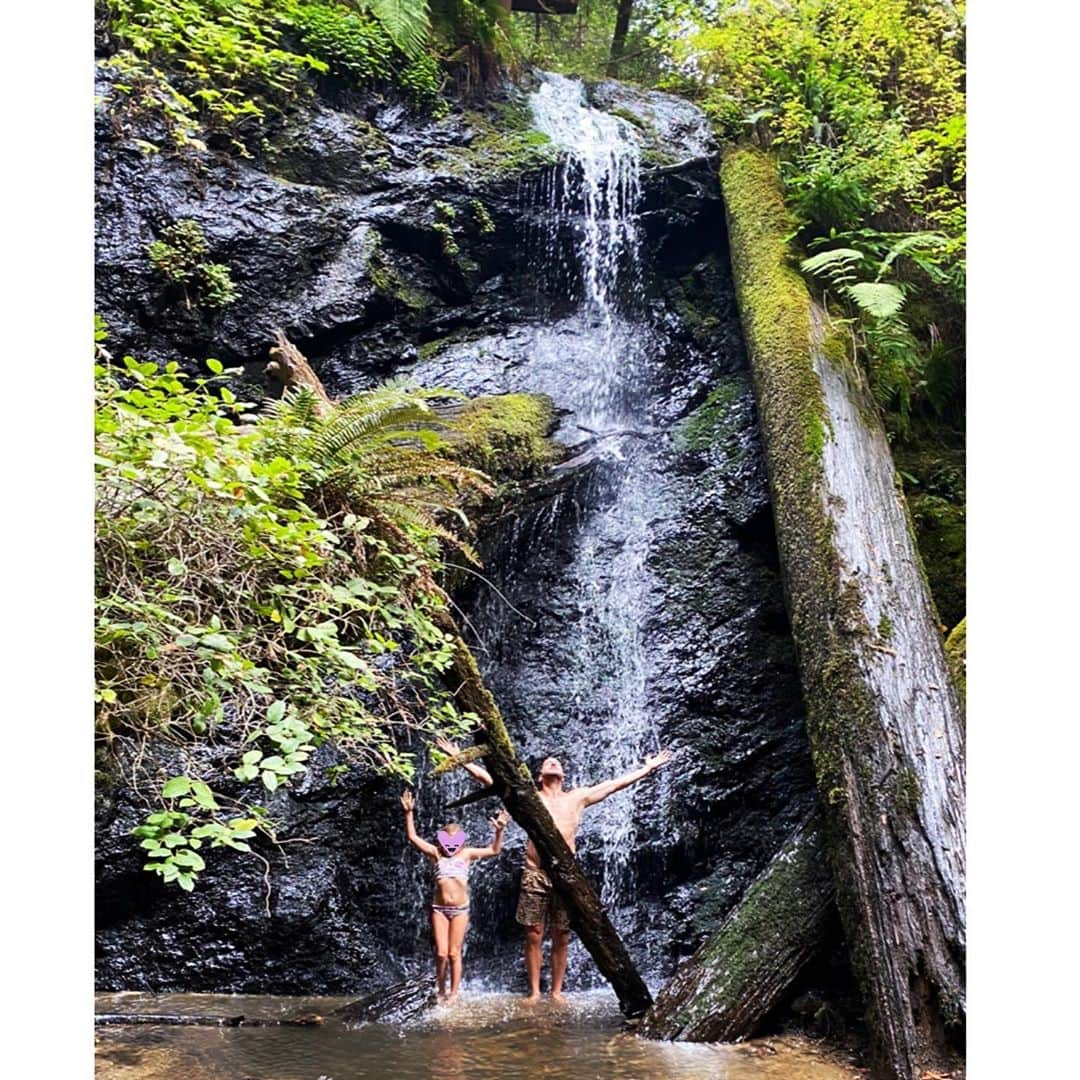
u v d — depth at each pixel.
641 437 8.51
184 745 3.99
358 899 6.40
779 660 7.25
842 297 8.05
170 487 3.60
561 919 5.71
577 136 9.62
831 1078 4.23
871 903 4.57
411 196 8.80
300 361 5.51
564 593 7.71
